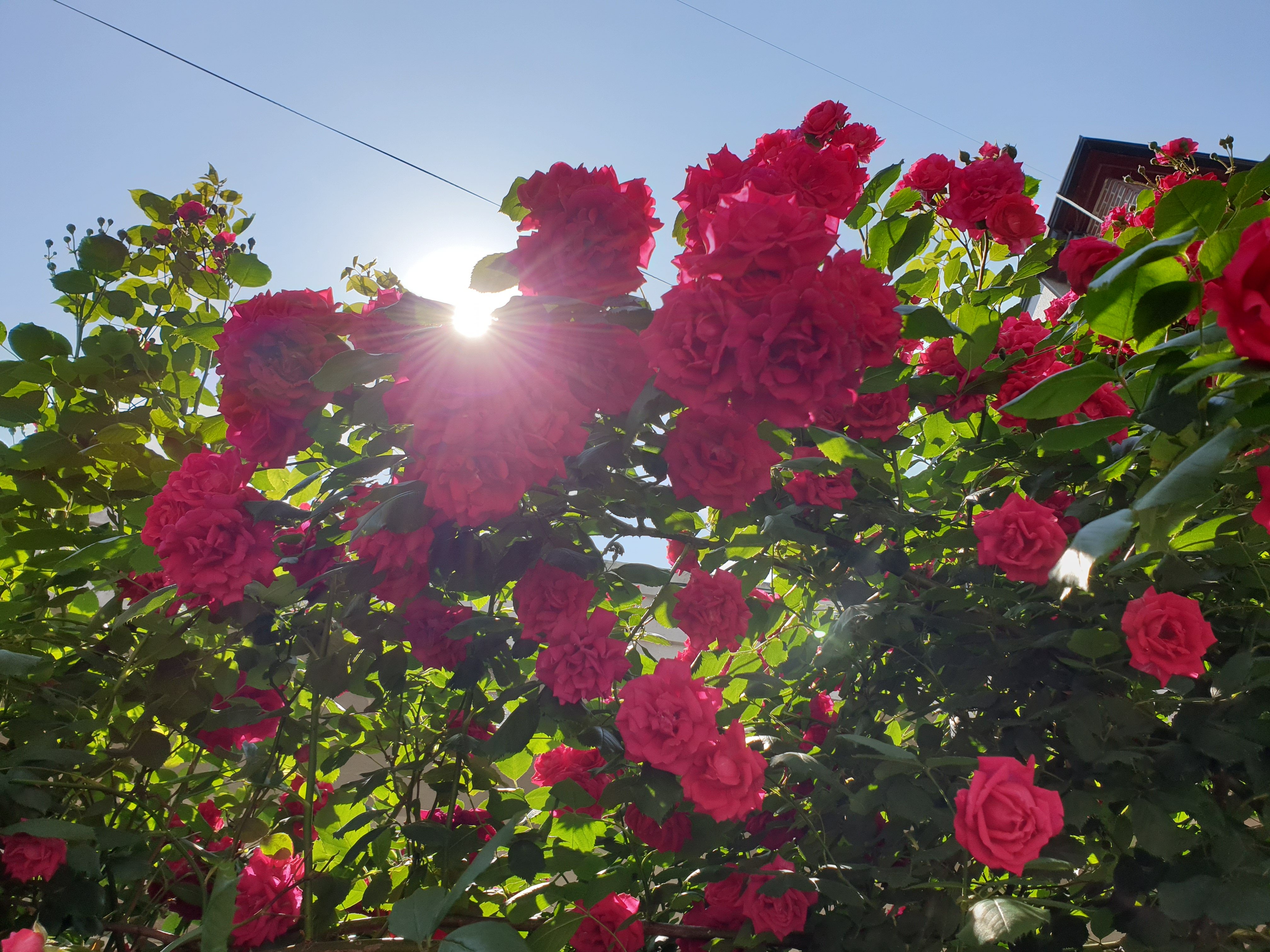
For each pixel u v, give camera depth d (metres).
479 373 1.22
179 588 1.43
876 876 1.50
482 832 1.77
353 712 1.96
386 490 1.39
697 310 1.13
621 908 1.65
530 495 1.48
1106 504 1.64
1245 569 1.55
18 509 1.97
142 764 1.71
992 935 1.11
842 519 1.93
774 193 1.30
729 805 1.30
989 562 1.47
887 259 1.84
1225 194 0.97
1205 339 0.86
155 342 2.17
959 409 1.82
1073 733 1.47
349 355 1.26
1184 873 1.41
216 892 1.03
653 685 1.37
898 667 1.82
